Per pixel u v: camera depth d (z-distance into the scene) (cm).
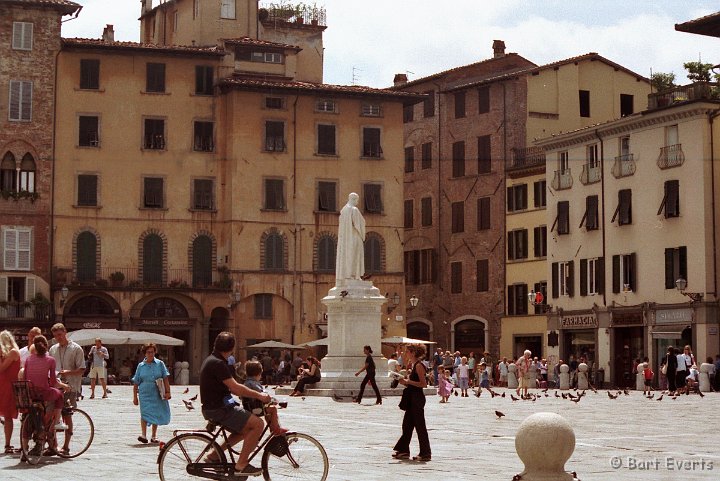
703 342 6994
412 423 2288
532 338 8569
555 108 9094
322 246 8538
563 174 8256
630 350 7644
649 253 7469
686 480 1939
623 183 7712
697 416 3744
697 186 7131
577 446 2602
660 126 7425
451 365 6794
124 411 3909
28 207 8006
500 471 2081
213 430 1716
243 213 8344
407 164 9769
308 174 8544
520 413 3934
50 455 2264
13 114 8056
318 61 9650
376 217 8681
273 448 1716
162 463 1695
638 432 3020
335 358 4956
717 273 7062
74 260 8075
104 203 8162
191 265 8300
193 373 8169
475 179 9175
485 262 9044
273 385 7481
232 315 8250
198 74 8456
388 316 8631
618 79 9319
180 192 8325
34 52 8112
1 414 2305
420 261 9575
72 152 8144
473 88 9256
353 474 2022
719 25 6525
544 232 8556
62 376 2481
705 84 7200
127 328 8038
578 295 8069
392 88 9862
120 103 8262
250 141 8406
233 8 9081
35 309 7838
